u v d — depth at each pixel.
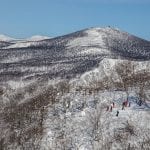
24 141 158.50
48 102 185.12
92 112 161.25
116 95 173.38
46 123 164.00
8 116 186.88
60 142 150.00
